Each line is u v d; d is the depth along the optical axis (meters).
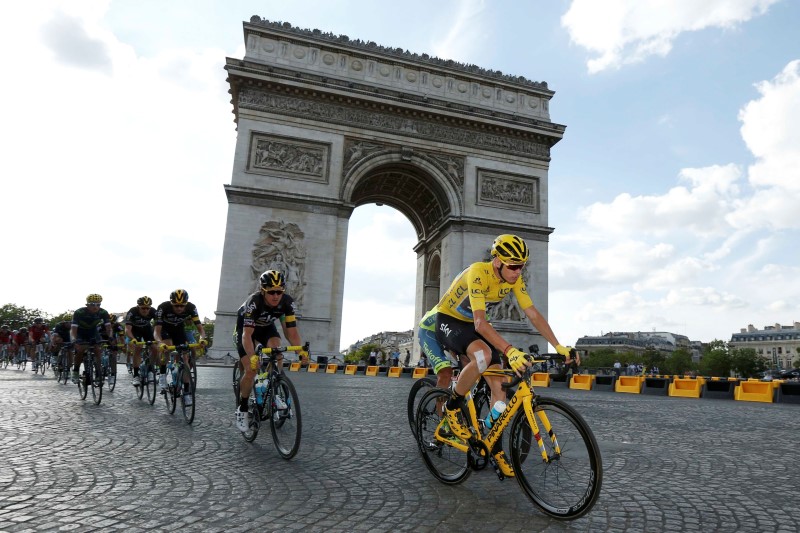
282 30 60.66
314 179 58.53
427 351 9.65
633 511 6.75
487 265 7.62
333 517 6.34
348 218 59.38
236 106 63.78
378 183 70.19
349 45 62.50
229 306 53.06
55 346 26.61
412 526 6.05
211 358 51.50
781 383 26.95
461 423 7.54
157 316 15.44
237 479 7.97
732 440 12.92
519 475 6.71
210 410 15.62
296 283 55.25
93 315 18.27
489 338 6.88
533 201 66.31
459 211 63.53
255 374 10.70
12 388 20.77
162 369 15.38
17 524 5.85
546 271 64.44
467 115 64.06
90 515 6.21
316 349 54.94
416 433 8.74
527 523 6.20
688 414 19.17
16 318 175.88
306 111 59.59
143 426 12.45
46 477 7.77
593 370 80.12
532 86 68.88
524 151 66.94
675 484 8.23
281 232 55.88
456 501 7.06
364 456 9.88
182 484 7.62
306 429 13.01
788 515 6.70
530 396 6.61
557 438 6.25
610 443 12.12
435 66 65.38
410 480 8.16
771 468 9.59
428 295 72.69
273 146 58.00
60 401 16.80
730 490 7.91
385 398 21.84
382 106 61.66
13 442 10.17
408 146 62.75
